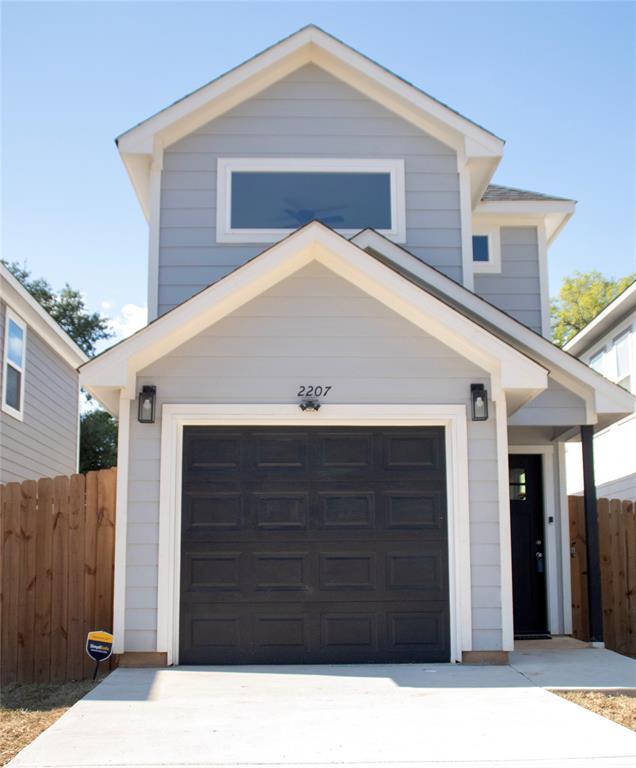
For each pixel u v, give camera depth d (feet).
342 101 35.65
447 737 18.98
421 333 28.35
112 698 22.48
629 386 51.80
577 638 36.09
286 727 19.79
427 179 35.27
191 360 27.91
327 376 28.07
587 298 114.73
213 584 27.32
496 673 25.55
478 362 28.25
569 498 37.47
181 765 17.28
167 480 27.12
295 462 28.04
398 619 27.48
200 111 34.96
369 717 20.61
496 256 39.78
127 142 33.86
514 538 37.70
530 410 32.24
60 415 61.31
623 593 36.78
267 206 34.83
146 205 38.63
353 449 28.22
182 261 34.09
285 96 35.60
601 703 22.38
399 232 34.71
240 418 27.73
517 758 17.61
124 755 17.85
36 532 30.58
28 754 17.93
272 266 26.99
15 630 30.01
